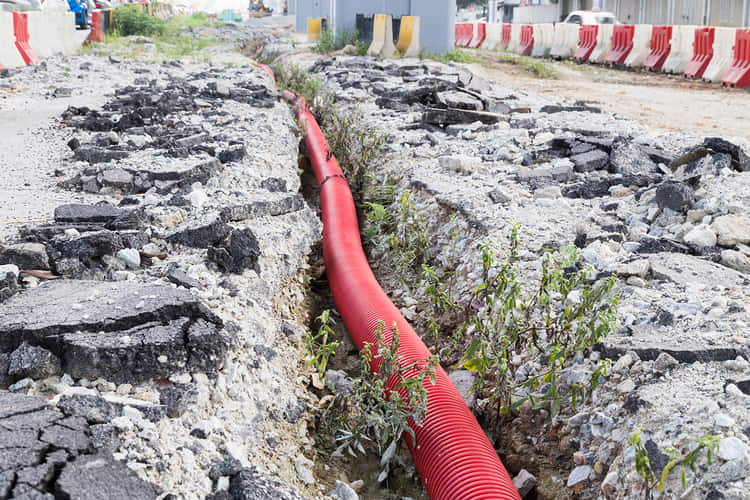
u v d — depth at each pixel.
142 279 4.71
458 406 4.21
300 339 5.19
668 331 4.26
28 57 18.09
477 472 3.71
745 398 3.48
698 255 5.62
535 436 4.22
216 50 27.61
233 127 10.00
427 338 5.83
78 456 2.88
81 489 2.71
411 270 6.91
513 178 8.00
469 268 6.04
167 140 8.70
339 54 23.70
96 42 25.09
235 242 5.24
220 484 3.22
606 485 3.42
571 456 3.94
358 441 4.30
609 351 4.09
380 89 14.67
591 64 24.73
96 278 4.77
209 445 3.40
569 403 4.14
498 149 9.32
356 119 11.39
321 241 7.08
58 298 4.12
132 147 8.37
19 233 5.25
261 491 3.16
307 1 40.66
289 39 34.25
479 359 4.41
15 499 2.55
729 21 27.59
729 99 15.31
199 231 5.36
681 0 30.89
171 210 6.04
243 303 4.77
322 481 4.05
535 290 5.16
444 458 3.86
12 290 4.20
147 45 25.33
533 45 28.52
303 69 20.33
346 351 5.71
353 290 5.72
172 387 3.65
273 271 5.65
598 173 8.20
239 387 3.99
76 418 3.11
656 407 3.57
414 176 8.45
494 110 12.37
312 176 10.10
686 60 20.55
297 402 4.43
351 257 6.38
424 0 24.20
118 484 2.83
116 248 4.96
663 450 3.28
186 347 3.82
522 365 4.61
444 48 24.58
